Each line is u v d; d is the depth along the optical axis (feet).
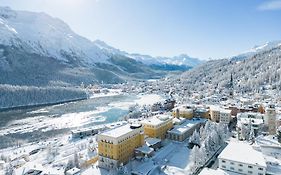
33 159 439.63
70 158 389.60
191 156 365.20
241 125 468.75
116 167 344.08
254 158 285.23
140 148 387.14
